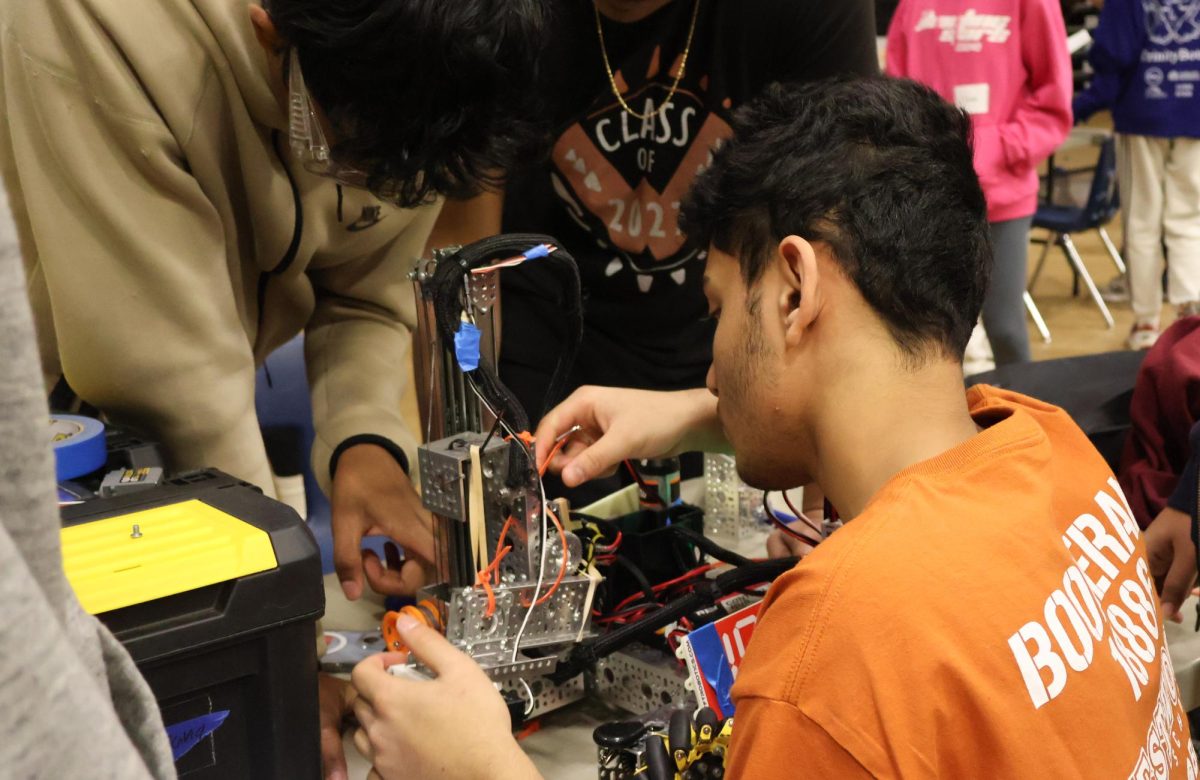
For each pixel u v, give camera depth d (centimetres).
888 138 84
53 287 110
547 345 183
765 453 90
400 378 143
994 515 77
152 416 115
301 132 104
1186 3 387
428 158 95
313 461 137
